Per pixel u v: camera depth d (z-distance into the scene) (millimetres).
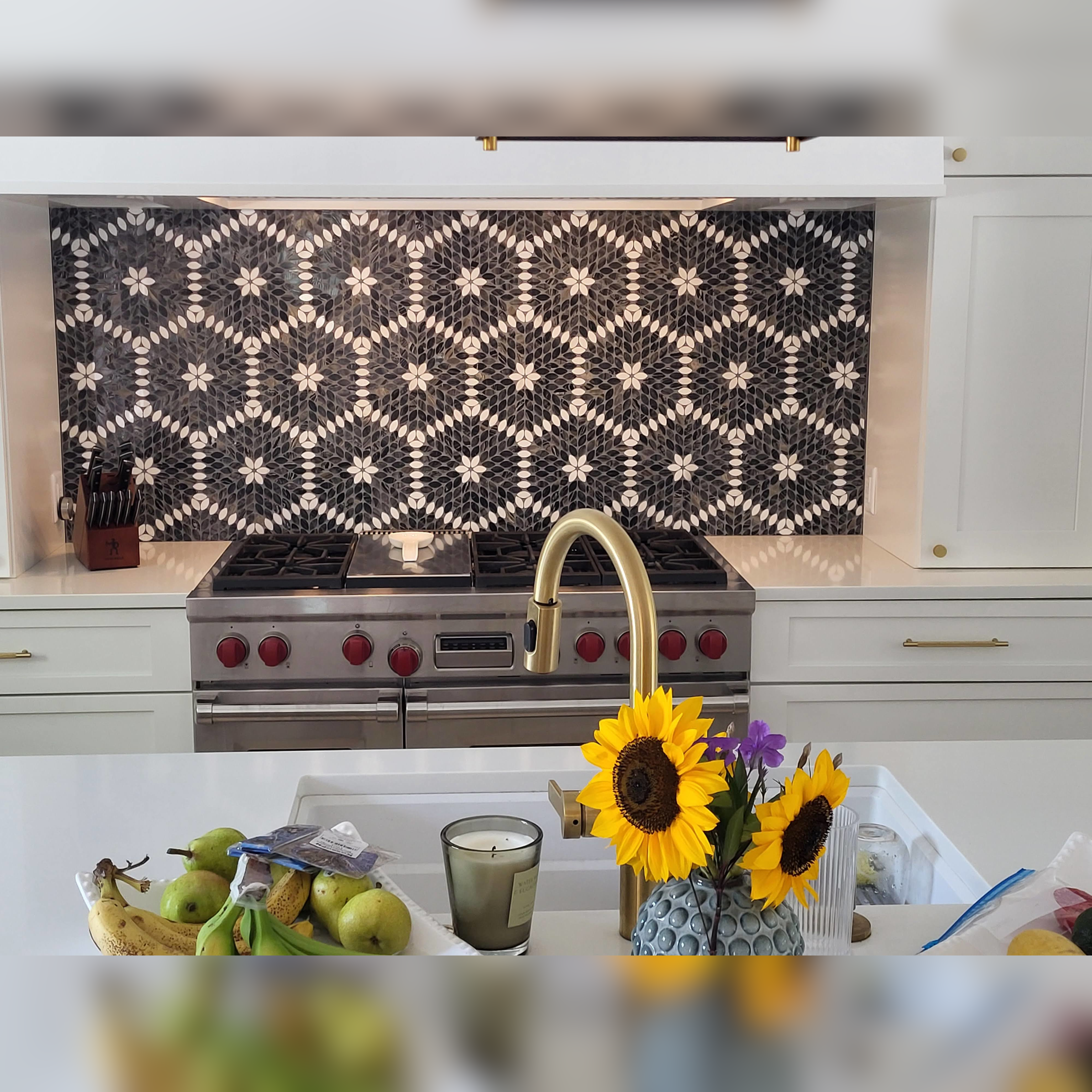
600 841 1644
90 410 3246
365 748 2729
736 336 3326
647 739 809
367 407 3297
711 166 2215
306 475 3318
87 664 2717
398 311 3256
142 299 3205
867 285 3320
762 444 3385
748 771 922
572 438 3346
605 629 2736
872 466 3332
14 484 2850
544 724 2727
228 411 3277
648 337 3311
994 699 2855
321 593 2709
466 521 3363
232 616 2672
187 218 3180
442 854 1627
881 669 2832
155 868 1346
